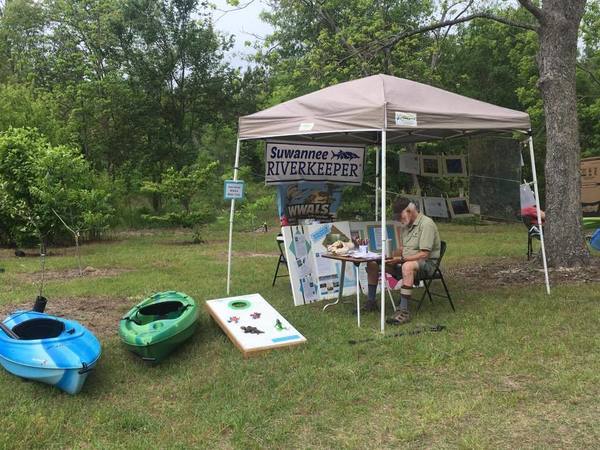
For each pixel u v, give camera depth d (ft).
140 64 73.72
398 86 21.09
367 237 24.64
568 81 28.55
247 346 17.28
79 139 67.62
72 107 67.31
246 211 62.28
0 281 30.45
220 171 88.38
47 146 43.16
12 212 37.50
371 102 19.26
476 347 17.24
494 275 29.32
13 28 80.89
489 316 20.56
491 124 21.08
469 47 83.76
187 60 77.20
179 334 17.02
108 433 12.87
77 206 37.70
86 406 14.26
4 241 47.85
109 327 20.75
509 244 44.34
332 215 28.17
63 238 50.85
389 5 69.36
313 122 20.68
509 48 80.89
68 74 72.02
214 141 93.50
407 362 16.30
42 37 76.89
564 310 21.11
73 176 39.63
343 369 15.87
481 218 28.12
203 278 30.83
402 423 12.78
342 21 63.21
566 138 28.60
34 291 27.32
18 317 17.28
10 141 42.50
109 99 69.62
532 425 12.42
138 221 70.08
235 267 34.76
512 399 13.64
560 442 11.65
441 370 15.70
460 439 11.94
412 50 63.10
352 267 24.97
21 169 41.65
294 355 17.08
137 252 44.39
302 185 27.09
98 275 32.94
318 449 11.87
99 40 73.56
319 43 60.75
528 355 16.44
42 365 14.49
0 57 79.61
